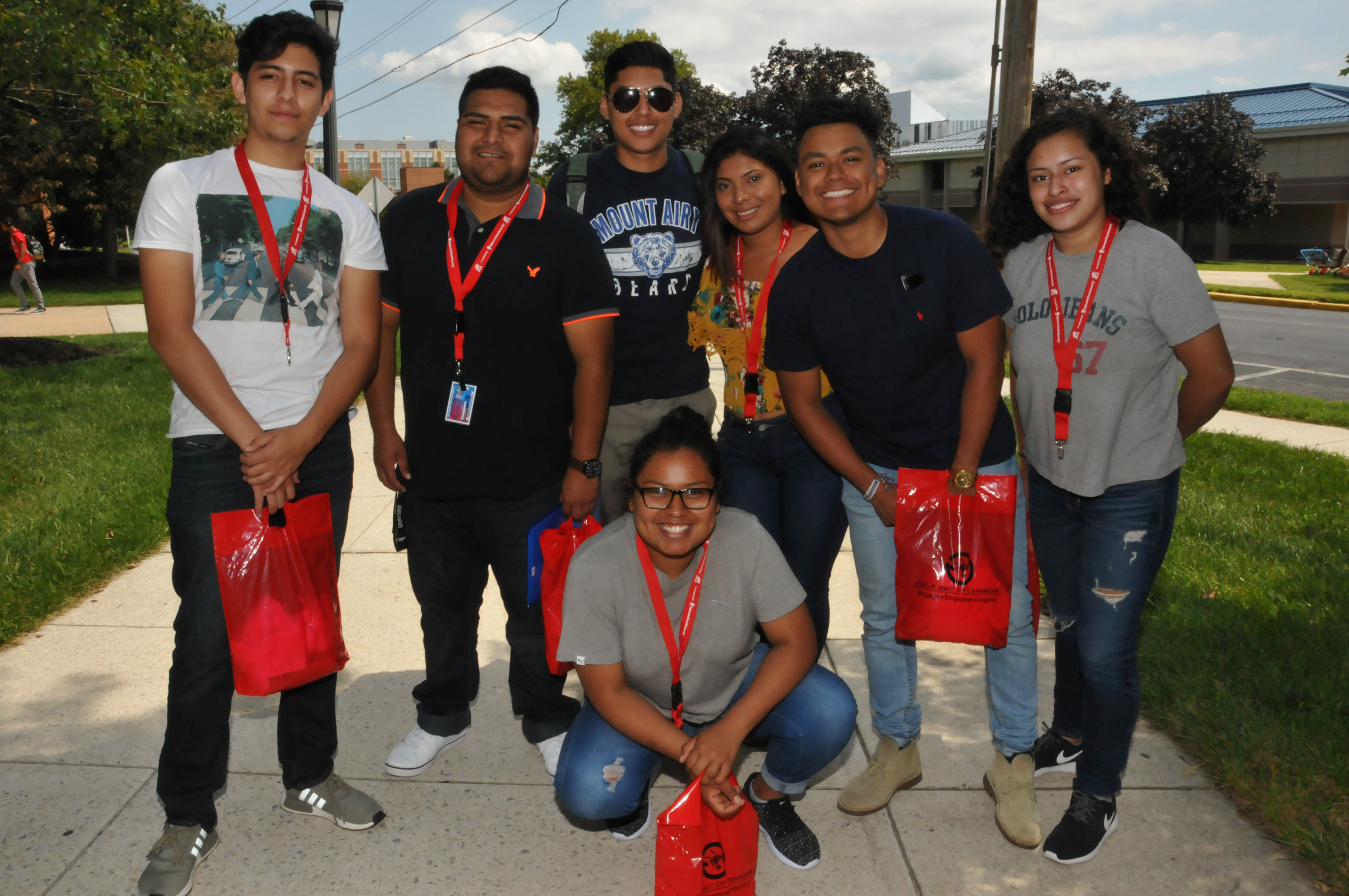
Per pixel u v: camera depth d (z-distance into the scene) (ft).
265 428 7.84
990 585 8.47
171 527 7.98
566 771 8.25
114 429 24.49
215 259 7.67
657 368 10.55
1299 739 9.85
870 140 8.00
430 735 9.96
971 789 9.64
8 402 27.94
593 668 7.88
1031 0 24.62
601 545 7.90
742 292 9.66
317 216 8.06
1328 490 18.72
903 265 8.21
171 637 12.83
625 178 10.46
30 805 9.14
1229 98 114.32
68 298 69.92
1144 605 8.34
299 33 7.73
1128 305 7.81
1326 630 12.26
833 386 9.01
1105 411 7.97
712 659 8.13
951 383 8.66
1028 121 25.30
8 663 12.05
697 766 7.38
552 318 9.05
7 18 27.76
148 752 10.09
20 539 15.58
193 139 39.99
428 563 9.68
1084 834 8.46
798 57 75.46
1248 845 8.68
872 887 8.20
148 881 7.88
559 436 9.47
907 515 8.52
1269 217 126.62
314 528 8.04
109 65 34.55
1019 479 9.17
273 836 8.81
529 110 8.57
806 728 8.25
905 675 9.31
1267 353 42.04
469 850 8.65
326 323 8.21
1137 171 7.95
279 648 7.83
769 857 8.61
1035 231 8.52
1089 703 8.50
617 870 8.41
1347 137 123.13
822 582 10.16
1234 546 15.55
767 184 9.04
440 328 8.98
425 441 9.19
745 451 9.98
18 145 45.47
